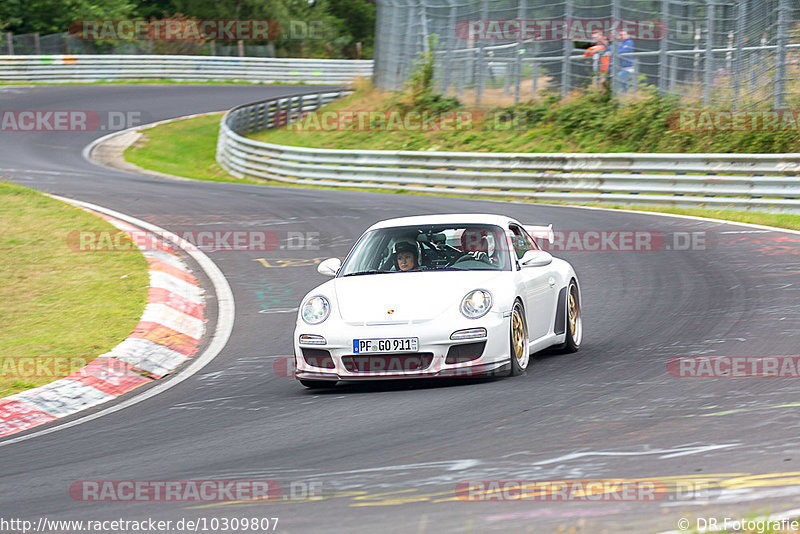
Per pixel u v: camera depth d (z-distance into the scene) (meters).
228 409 24.86
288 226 60.22
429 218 29.80
